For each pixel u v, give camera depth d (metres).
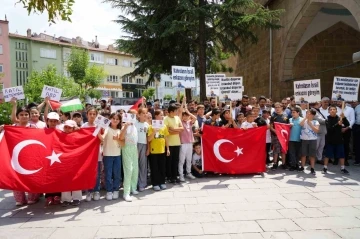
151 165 6.76
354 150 9.26
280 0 17.00
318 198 5.93
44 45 53.12
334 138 7.95
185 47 16.48
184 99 7.66
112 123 6.16
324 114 9.72
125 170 6.14
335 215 5.05
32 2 3.24
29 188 5.36
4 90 7.06
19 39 50.97
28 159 5.44
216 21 15.47
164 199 6.05
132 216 5.15
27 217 5.20
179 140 7.34
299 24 14.88
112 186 6.17
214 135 7.90
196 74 18.44
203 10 13.70
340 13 15.05
